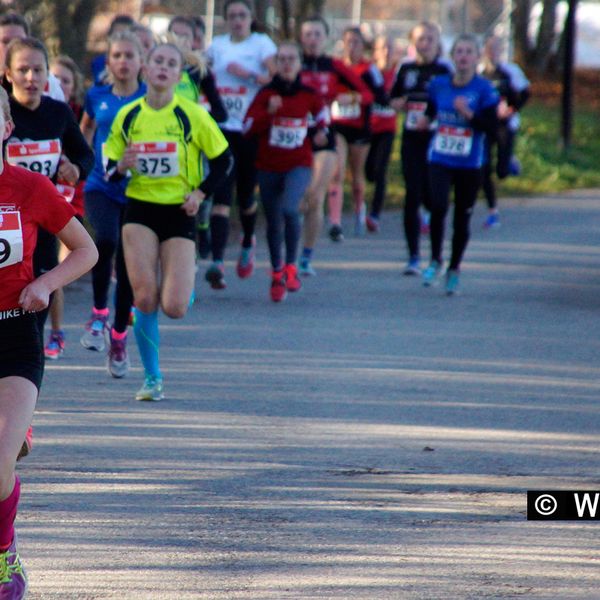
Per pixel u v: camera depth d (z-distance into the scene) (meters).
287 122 34.81
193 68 31.42
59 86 24.59
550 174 78.44
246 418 22.31
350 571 14.55
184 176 23.16
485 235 52.69
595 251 48.25
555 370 27.16
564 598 13.79
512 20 115.19
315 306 35.12
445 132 36.34
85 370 26.47
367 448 20.31
